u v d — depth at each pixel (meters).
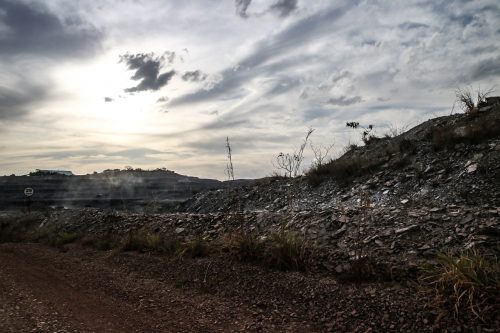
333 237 8.16
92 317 6.01
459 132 16.88
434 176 14.81
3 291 7.43
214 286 7.32
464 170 14.01
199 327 5.62
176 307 6.49
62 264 10.30
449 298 5.31
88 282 8.32
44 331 5.27
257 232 9.52
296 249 7.66
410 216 8.12
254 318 5.89
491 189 12.26
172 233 11.27
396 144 20.12
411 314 5.27
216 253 8.82
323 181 19.72
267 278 7.16
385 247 7.18
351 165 19.50
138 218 13.96
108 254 10.75
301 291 6.48
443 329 4.86
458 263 5.66
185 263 8.66
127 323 5.79
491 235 6.59
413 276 6.16
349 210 9.30
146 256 9.84
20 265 10.35
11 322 5.64
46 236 15.73
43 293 7.36
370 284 6.26
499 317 4.79
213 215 11.87
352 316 5.56
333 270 6.96
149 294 7.23
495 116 16.86
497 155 13.77
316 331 5.40
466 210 7.70
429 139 18.33
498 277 5.34
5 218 21.39
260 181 24.39
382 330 5.15
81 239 13.66
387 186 15.75
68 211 19.09
